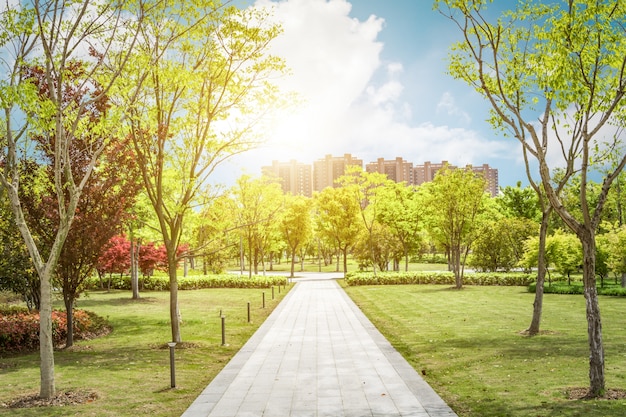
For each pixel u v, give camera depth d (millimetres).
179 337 14641
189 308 25266
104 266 34594
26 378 10625
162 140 14047
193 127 14625
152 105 13609
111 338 16484
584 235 8406
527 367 10555
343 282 43406
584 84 8922
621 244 26781
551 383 9172
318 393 9195
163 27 13336
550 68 9523
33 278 17562
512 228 41281
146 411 8133
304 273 62438
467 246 39188
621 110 9438
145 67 11172
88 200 14039
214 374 11008
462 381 9766
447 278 38406
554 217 46500
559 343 13148
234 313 22922
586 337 13961
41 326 9016
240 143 15031
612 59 8875
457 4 10523
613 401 7812
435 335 15352
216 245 38000
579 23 8836
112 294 33719
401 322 18562
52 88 9227
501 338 14281
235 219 39094
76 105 12984
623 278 30969
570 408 7594
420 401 8523
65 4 9203
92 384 9938
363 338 15273
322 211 50562
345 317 20469
